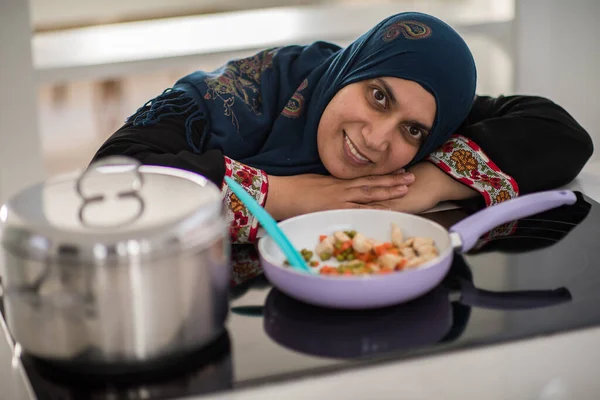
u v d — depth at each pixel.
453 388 0.75
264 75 1.51
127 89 3.05
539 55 2.62
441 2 2.86
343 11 2.78
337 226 1.01
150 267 0.70
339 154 1.34
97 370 0.73
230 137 1.43
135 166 0.78
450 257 0.89
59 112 3.01
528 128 1.35
